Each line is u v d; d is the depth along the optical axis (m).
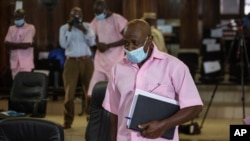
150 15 7.00
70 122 6.71
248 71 7.68
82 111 7.79
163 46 6.51
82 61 6.67
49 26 9.54
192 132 6.43
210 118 7.71
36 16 9.51
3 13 9.17
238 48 7.50
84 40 6.66
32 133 3.39
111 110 2.91
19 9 7.77
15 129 3.42
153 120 2.59
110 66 6.38
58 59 8.59
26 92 6.46
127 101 2.73
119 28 6.37
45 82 6.45
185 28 11.67
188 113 2.61
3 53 9.13
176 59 2.74
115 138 2.92
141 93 2.59
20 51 7.78
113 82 2.85
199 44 11.62
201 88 8.37
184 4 11.64
